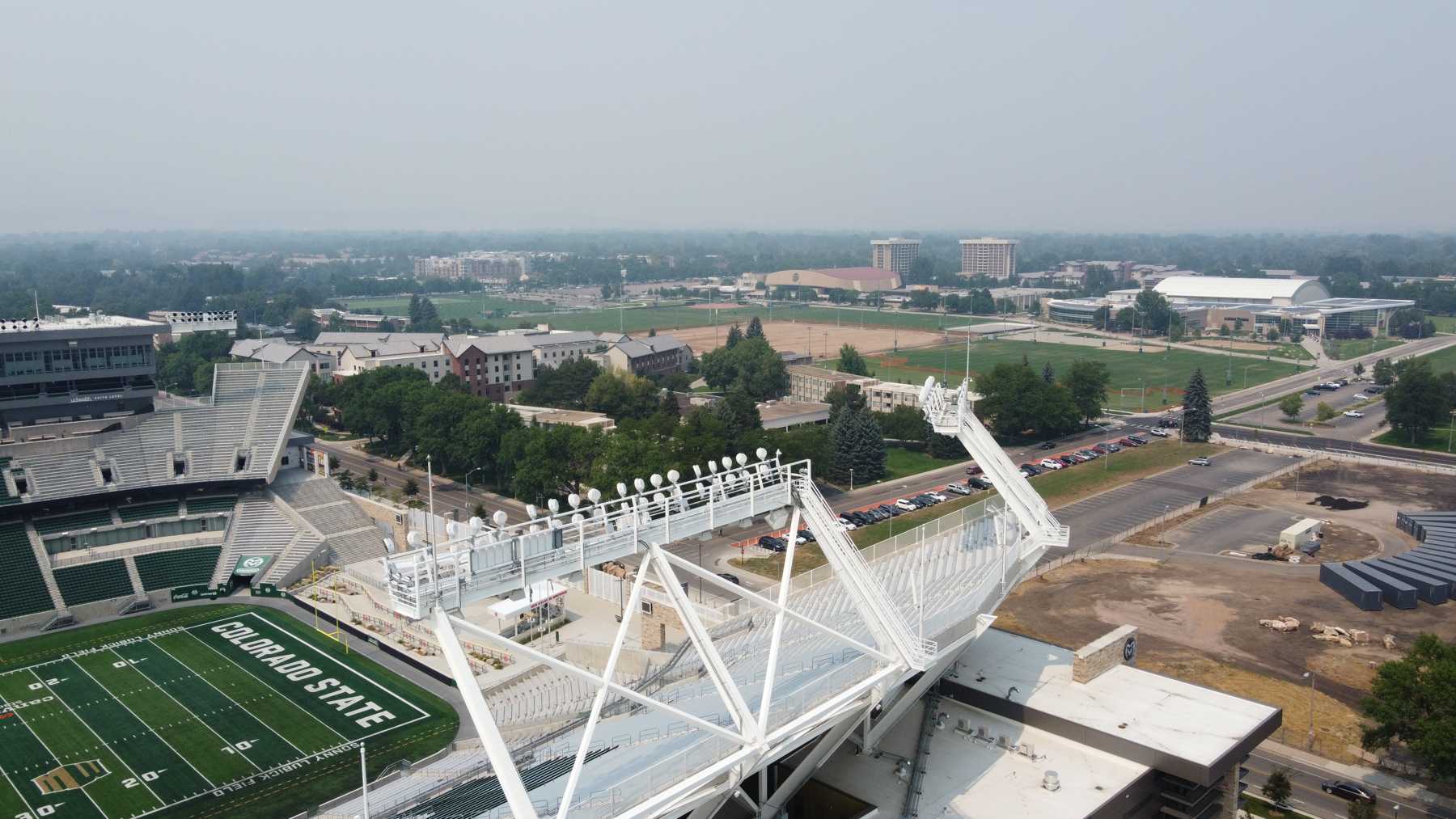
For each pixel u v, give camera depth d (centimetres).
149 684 10881
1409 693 8506
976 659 8500
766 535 15300
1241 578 13675
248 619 12812
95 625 12675
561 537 5188
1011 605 12762
